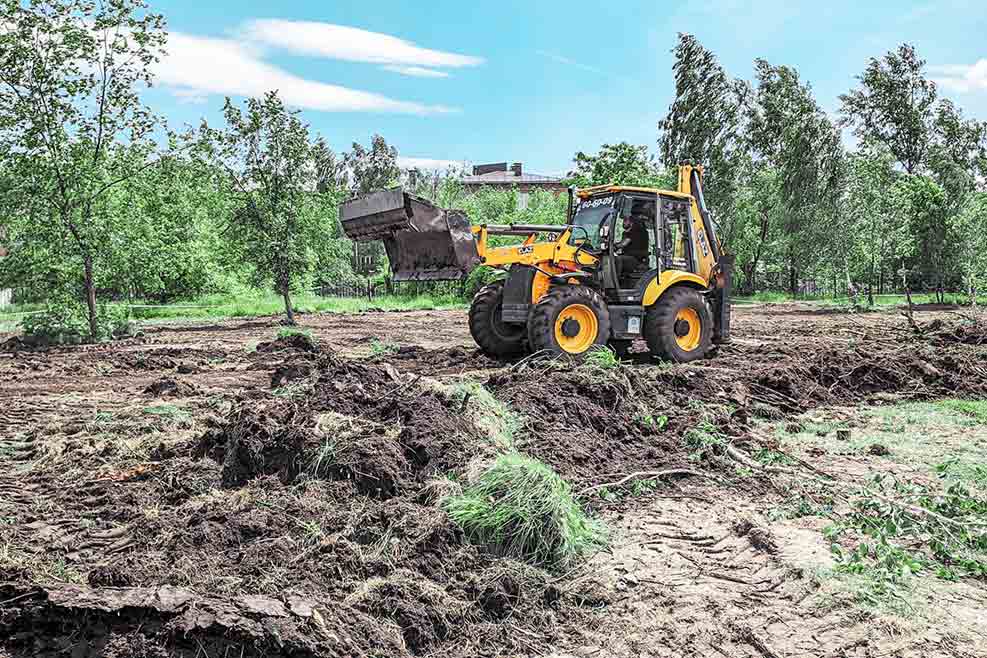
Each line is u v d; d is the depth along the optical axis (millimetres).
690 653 3795
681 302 11828
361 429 5926
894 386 9875
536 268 11367
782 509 5676
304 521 4879
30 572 4238
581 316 11164
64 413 8977
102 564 4629
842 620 4059
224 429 6516
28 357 14039
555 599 4289
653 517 5543
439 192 39500
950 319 19250
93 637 3584
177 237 31516
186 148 18797
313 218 21281
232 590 4113
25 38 16062
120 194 18906
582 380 7652
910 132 49188
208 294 32938
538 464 5195
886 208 26344
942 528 5070
